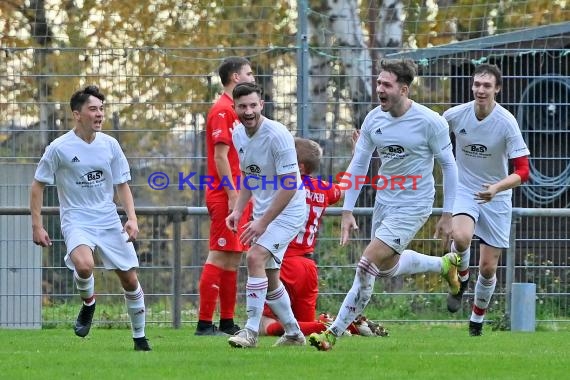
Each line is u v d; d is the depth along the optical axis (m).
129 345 31.73
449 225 29.97
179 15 65.81
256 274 29.39
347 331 35.97
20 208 39.62
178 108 42.84
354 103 44.19
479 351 30.03
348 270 42.22
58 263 41.38
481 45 47.34
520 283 40.88
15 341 33.38
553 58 46.25
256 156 29.05
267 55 47.75
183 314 41.16
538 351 30.25
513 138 34.72
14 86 44.03
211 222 36.12
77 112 30.14
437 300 42.72
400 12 65.31
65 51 44.47
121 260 29.75
